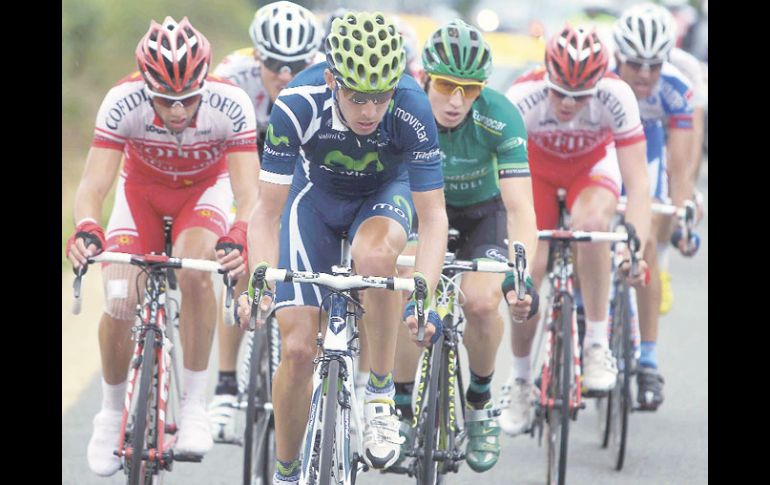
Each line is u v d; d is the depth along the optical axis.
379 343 14.02
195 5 65.12
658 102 23.34
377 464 13.95
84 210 15.71
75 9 52.16
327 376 12.88
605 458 20.25
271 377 17.97
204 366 16.72
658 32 21.05
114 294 15.73
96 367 25.36
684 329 30.08
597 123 18.95
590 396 19.47
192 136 16.52
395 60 12.57
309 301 14.00
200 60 15.14
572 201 19.59
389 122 13.63
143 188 17.14
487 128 16.36
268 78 19.53
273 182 13.78
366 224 14.13
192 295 16.39
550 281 18.50
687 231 22.45
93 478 18.31
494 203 17.38
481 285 16.22
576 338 17.77
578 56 17.44
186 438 16.50
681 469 19.48
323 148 13.91
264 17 19.33
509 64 39.69
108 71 52.69
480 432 16.80
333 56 12.59
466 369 26.61
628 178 19.06
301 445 14.66
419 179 13.88
